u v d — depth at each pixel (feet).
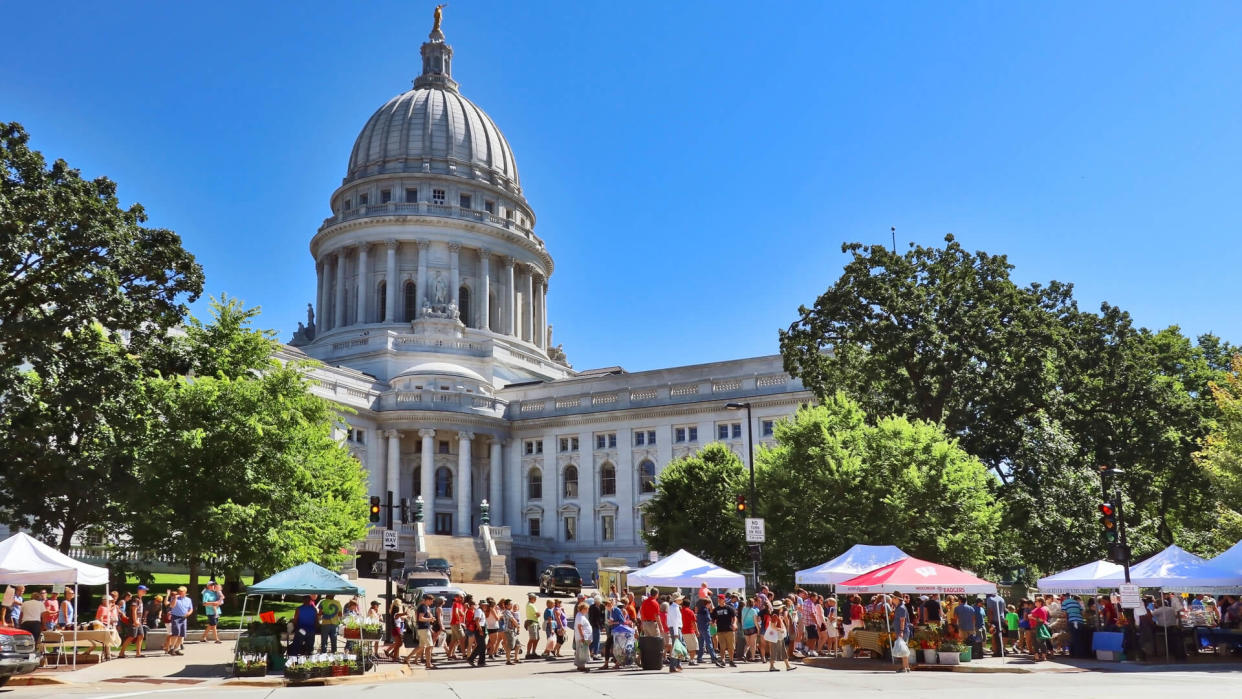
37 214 117.70
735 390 309.42
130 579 191.42
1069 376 220.02
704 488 219.61
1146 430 220.43
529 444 340.18
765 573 177.06
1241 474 169.07
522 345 407.85
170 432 146.41
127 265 126.72
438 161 424.05
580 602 103.71
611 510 320.09
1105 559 189.88
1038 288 225.35
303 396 164.04
